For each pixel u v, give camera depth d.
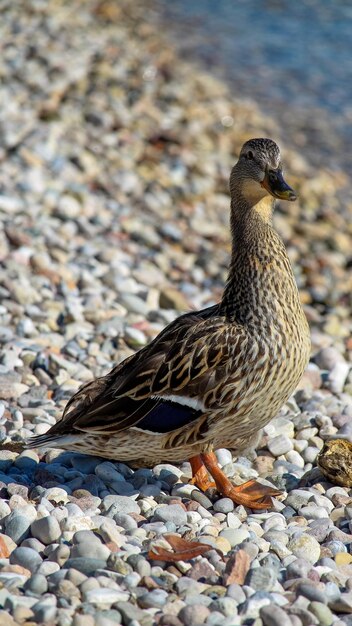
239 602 7.10
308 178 24.75
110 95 26.59
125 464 9.62
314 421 10.90
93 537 7.73
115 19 38.19
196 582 7.28
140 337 12.90
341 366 12.64
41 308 13.52
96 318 13.52
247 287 9.04
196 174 22.31
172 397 8.83
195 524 8.39
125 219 18.39
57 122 22.84
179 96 28.52
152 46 35.06
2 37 30.84
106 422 8.86
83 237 16.98
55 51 29.97
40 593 7.01
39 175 18.80
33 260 14.87
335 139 28.59
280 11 44.69
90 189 19.56
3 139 20.50
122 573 7.34
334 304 17.27
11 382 11.15
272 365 8.83
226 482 9.08
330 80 34.62
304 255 19.30
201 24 41.00
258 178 9.30
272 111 30.45
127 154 22.22
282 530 8.40
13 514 8.04
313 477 9.72
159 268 16.70
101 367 12.05
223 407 8.81
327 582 7.52
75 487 9.03
